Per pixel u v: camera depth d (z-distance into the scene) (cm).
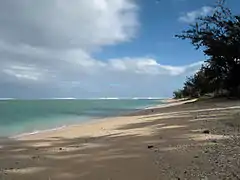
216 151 695
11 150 895
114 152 781
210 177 516
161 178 535
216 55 3906
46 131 1475
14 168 652
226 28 3856
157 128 1225
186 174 543
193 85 6869
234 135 905
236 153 662
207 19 3966
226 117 1457
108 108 4644
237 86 3916
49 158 746
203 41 3947
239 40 3744
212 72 4091
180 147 778
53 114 3105
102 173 591
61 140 1080
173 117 1734
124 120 1889
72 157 747
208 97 4728
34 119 2403
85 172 604
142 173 574
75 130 1427
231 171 537
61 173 603
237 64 3878
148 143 877
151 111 2869
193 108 2550
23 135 1320
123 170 603
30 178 575
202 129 1073
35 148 924
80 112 3488
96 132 1275
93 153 783
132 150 790
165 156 691
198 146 771
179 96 9650
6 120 2289
